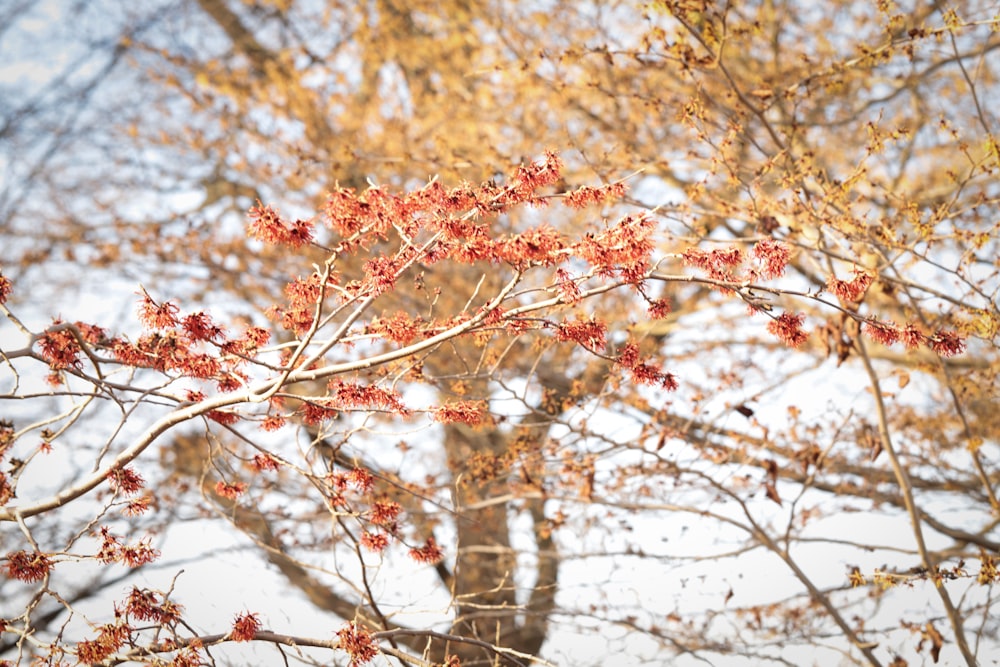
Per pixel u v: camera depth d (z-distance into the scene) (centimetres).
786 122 1002
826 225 806
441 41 1202
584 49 868
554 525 1001
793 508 910
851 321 822
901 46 822
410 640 1133
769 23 1042
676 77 1033
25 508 542
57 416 536
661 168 932
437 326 574
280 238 481
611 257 493
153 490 1077
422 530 1065
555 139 1047
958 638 795
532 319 531
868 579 825
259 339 598
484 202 515
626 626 969
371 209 498
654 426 935
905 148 1055
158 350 534
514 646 1159
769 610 994
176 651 564
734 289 522
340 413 652
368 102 1294
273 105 1275
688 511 977
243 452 1080
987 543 1066
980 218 876
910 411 1130
